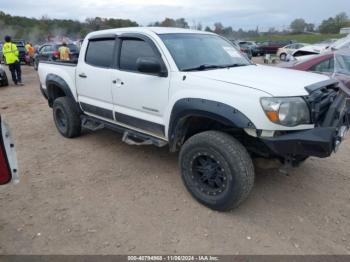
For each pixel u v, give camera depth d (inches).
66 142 216.7
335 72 255.9
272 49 1364.4
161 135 155.5
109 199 145.3
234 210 136.4
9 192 151.3
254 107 117.3
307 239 119.6
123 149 202.2
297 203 142.1
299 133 118.2
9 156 99.9
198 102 130.0
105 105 182.2
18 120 278.1
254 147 134.2
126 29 170.7
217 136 126.3
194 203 141.4
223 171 125.6
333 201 143.9
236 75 136.6
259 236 120.8
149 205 140.5
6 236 121.0
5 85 494.0
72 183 159.9
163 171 171.6
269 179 162.7
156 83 148.4
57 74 215.6
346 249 114.7
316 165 179.6
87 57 192.1
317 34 2591.0
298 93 120.5
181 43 156.9
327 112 125.5
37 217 132.4
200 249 114.3
